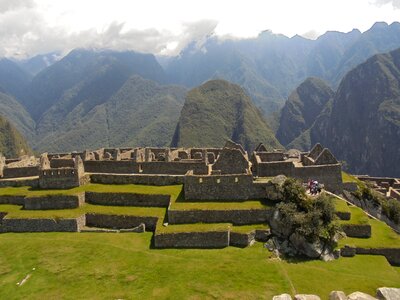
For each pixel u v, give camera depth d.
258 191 40.22
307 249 34.31
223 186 40.50
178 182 45.62
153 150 62.84
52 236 38.94
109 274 31.67
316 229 34.78
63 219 39.91
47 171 46.34
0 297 29.42
